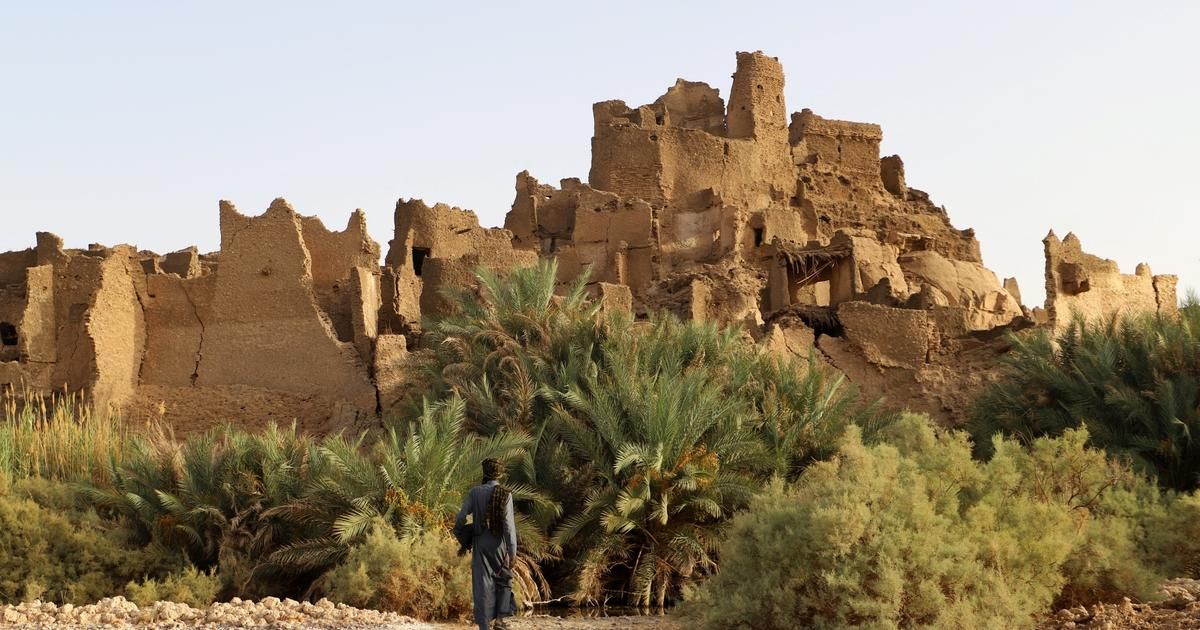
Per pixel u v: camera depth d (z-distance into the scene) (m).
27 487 27.73
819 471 20.58
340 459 26.48
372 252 41.66
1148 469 28.73
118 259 37.12
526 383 29.59
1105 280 46.31
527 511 28.12
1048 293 44.41
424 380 33.59
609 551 27.81
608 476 28.34
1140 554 21.19
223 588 26.02
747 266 51.38
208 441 28.38
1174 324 32.56
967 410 36.78
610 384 29.70
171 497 26.86
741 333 34.81
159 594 24.73
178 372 37.34
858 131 67.19
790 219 54.88
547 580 28.66
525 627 22.20
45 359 38.50
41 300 38.81
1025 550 19.05
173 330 37.69
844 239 50.12
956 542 18.22
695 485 27.61
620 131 57.97
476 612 16.31
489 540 16.41
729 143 59.69
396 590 23.89
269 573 26.50
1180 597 18.42
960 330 40.91
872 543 17.69
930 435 22.95
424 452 26.62
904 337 39.28
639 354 31.70
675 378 29.05
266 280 37.50
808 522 18.14
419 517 26.11
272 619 19.62
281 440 28.53
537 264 35.81
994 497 20.12
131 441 29.67
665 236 55.97
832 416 30.86
